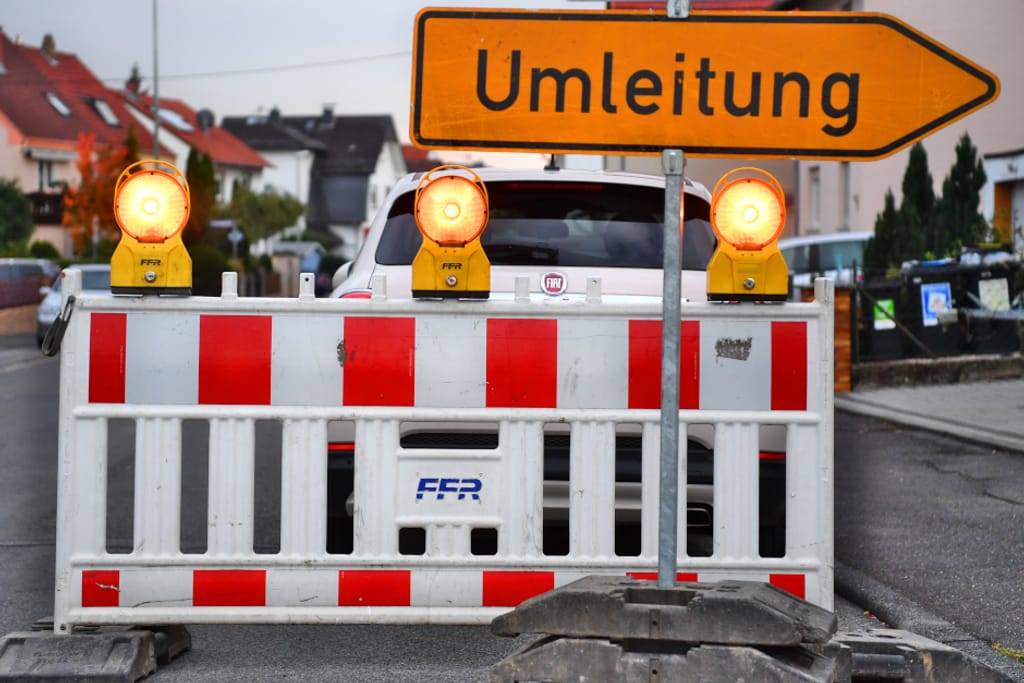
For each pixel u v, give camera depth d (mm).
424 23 6914
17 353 46219
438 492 8141
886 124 6918
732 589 6934
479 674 8469
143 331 8086
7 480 17656
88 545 8133
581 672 6754
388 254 10961
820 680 6598
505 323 8102
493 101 6906
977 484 16656
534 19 6898
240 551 8141
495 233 10922
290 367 8109
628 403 8133
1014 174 40656
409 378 8102
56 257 97312
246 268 102688
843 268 40906
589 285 8133
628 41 6906
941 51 6910
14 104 114438
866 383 28578
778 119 6922
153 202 8047
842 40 6906
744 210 8047
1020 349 29609
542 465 8156
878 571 11773
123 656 7965
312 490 8133
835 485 16656
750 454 8133
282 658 8875
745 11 6906
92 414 8086
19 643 8023
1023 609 10430
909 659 8039
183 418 8109
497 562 8125
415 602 8148
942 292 29297
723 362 8109
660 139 6906
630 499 8945
